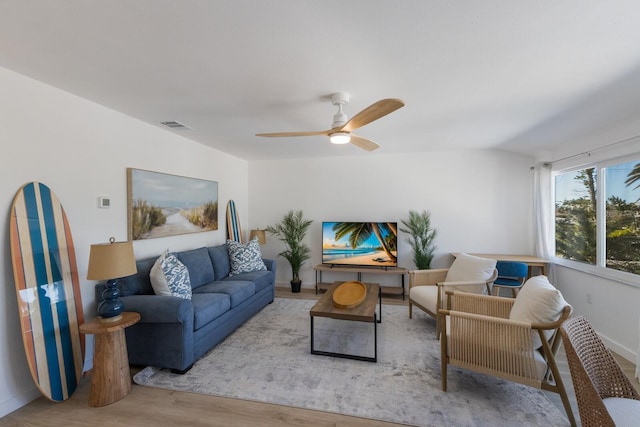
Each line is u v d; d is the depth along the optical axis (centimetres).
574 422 175
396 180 483
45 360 202
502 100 240
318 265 503
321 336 309
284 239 527
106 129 265
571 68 185
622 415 125
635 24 139
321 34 151
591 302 311
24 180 205
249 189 546
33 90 209
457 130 333
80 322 234
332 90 223
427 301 314
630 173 267
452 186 462
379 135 360
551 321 188
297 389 217
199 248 386
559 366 251
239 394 211
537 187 402
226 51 168
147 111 274
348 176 503
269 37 154
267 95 233
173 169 351
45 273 210
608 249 293
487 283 320
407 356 265
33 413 192
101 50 168
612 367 145
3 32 149
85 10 131
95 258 207
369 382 225
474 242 454
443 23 141
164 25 143
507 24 141
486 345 201
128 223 288
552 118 280
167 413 192
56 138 225
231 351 276
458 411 192
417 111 269
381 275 490
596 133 299
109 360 204
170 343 236
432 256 460
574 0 123
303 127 323
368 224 474
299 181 524
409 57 174
